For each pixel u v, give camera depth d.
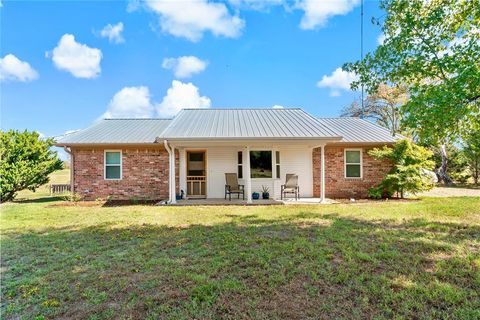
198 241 5.76
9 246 5.61
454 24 6.88
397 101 24.38
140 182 13.58
